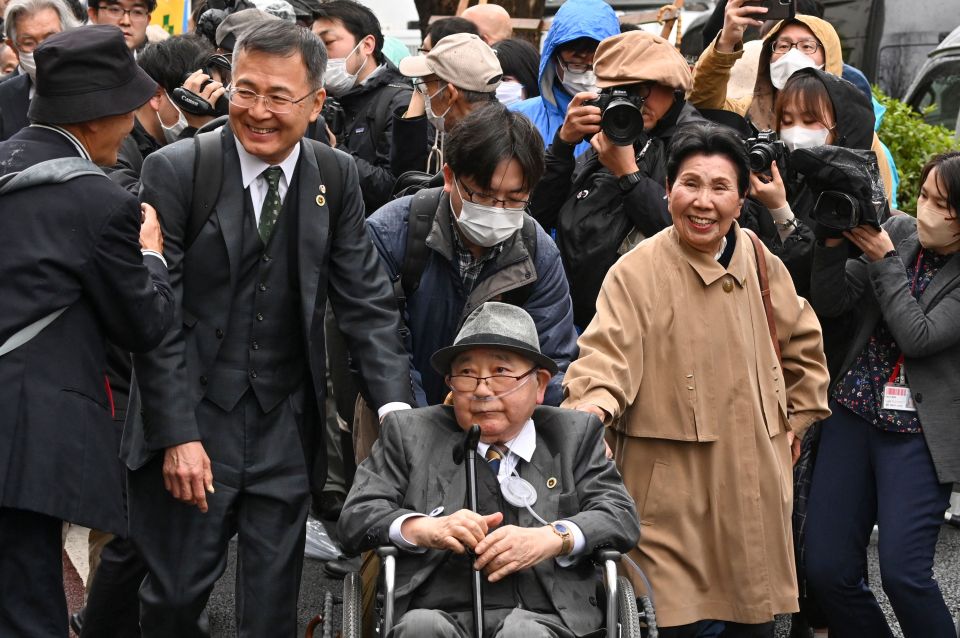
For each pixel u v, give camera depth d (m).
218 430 4.44
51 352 3.98
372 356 4.56
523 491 4.11
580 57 6.32
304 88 4.32
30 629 3.98
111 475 4.08
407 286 4.84
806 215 5.69
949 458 5.04
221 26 6.54
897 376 5.18
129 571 4.84
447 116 6.03
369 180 6.53
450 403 4.51
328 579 6.69
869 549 7.18
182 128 6.44
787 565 4.74
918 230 5.21
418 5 10.03
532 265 4.78
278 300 4.47
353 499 4.10
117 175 5.66
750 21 6.00
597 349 4.67
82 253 3.99
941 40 13.74
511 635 3.72
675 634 4.73
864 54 14.18
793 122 5.68
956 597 6.48
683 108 5.70
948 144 9.14
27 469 3.88
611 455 4.43
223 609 6.29
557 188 5.59
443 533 3.85
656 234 4.86
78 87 4.10
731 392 4.68
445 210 4.80
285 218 4.47
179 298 4.36
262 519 4.49
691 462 4.68
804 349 4.97
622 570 4.63
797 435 4.98
